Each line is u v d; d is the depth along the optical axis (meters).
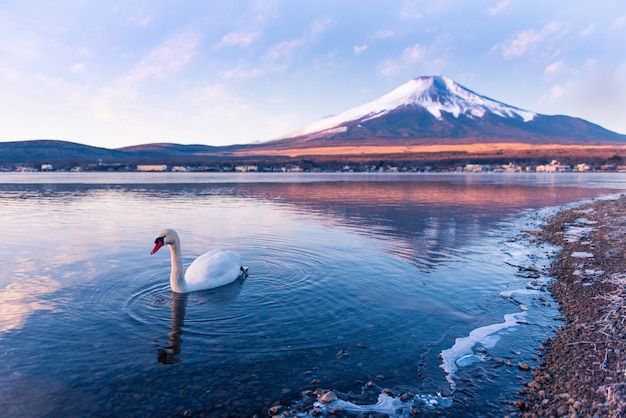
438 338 8.45
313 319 9.29
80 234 18.98
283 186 57.19
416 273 12.94
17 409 6.03
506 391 6.60
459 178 84.38
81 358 7.44
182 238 18.23
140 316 9.30
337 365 7.34
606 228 20.11
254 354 7.66
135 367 7.15
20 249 15.77
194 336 8.34
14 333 8.40
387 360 7.54
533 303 10.41
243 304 10.12
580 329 8.62
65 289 11.06
